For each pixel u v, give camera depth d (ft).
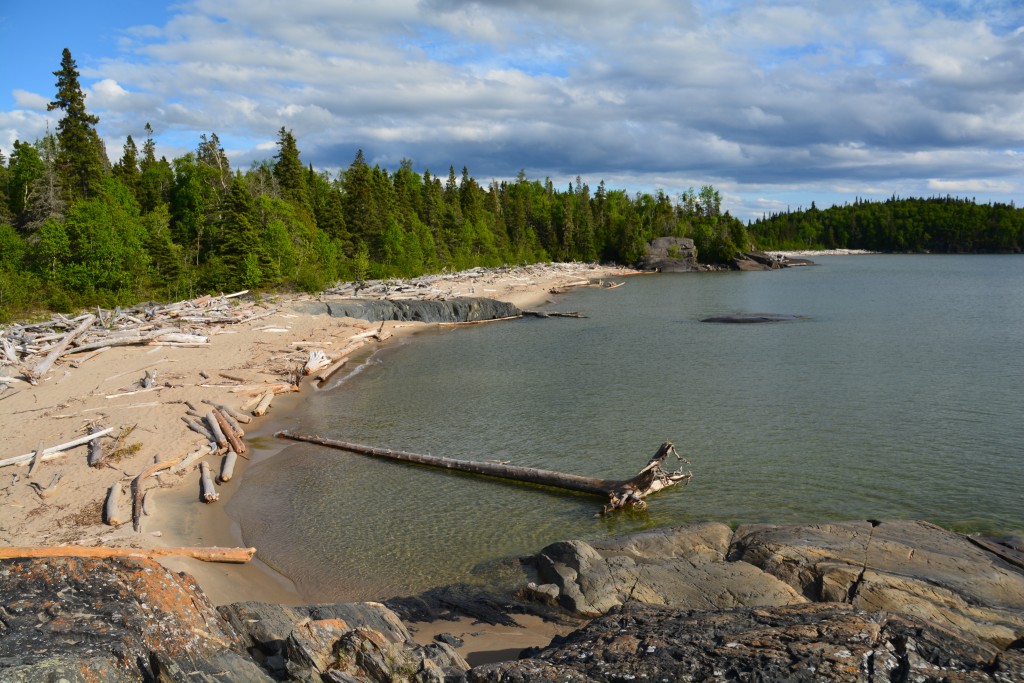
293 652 26.35
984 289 247.91
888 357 113.50
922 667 21.79
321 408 90.33
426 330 169.48
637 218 453.58
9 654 23.35
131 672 23.99
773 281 314.76
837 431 72.33
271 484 61.62
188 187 231.50
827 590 36.68
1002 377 95.50
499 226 400.47
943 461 61.93
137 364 100.83
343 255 247.29
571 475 59.67
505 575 43.57
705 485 58.34
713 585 38.09
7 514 51.65
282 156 272.31
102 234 148.05
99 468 61.36
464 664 28.48
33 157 189.26
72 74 192.54
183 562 44.04
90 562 29.14
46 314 129.18
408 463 67.77
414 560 46.47
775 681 21.33
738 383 96.99
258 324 141.49
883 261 526.98
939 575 37.45
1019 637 31.27
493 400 92.12
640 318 181.88
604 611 37.65
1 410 78.38
